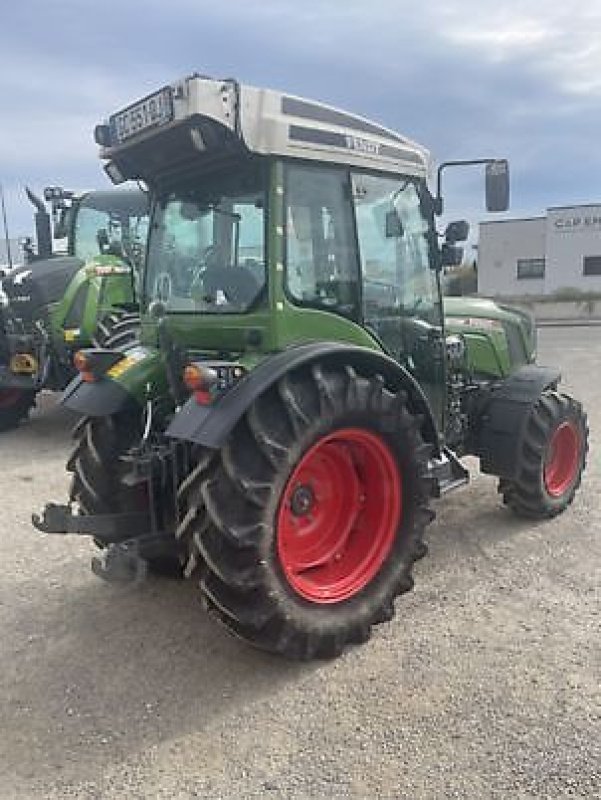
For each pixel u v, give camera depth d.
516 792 2.38
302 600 3.13
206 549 2.91
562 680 2.98
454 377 4.59
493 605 3.66
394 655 3.23
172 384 3.37
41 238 8.82
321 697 2.95
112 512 3.77
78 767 2.61
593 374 10.98
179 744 2.71
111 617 3.70
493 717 2.76
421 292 4.21
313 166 3.39
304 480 3.31
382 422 3.34
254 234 3.30
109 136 3.50
